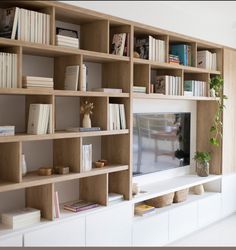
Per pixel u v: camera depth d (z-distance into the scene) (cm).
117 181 354
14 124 296
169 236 387
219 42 452
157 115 420
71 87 301
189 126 473
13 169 267
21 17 263
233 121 491
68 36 320
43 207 291
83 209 313
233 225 451
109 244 325
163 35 383
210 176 461
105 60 337
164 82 391
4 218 276
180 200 419
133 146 390
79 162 305
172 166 448
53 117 281
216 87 458
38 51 284
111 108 332
